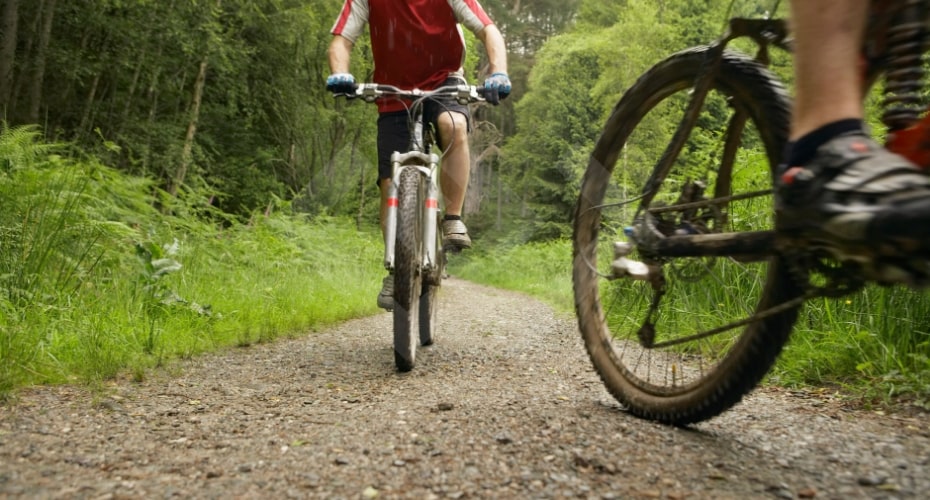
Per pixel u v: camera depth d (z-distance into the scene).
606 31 18.36
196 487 1.34
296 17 15.32
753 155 2.60
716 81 1.74
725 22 1.63
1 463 1.47
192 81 15.12
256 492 1.31
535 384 2.51
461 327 4.74
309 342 3.79
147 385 2.48
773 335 1.56
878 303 2.71
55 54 11.85
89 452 1.58
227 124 16.31
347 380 2.62
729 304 2.56
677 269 1.85
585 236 2.21
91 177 5.73
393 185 2.88
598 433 1.72
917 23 1.19
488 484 1.34
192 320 4.00
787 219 1.21
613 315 2.16
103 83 13.95
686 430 1.80
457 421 1.85
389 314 5.57
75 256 4.28
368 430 1.77
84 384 2.45
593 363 2.13
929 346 2.50
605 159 2.17
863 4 1.16
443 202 3.19
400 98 3.13
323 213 6.82
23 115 12.34
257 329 4.01
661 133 2.05
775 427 1.86
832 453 1.60
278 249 6.78
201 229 7.22
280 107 16.20
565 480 1.36
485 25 3.23
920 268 1.02
